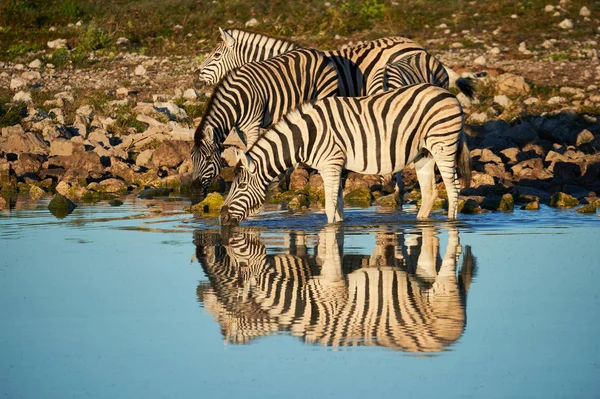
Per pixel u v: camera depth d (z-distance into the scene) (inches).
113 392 634.8
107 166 1867.6
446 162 1272.1
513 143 1886.1
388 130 1238.9
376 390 634.8
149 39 3213.6
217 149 1450.5
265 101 1485.0
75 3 3565.5
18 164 1815.9
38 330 775.7
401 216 1353.3
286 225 1279.5
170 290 908.0
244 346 730.8
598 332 759.7
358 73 1617.9
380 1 3582.7
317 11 3469.5
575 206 1428.4
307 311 826.8
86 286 925.2
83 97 2365.9
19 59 2952.8
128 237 1194.6
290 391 633.6
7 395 633.0
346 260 1038.4
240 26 3304.6
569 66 2674.7
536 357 699.4
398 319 800.9
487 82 2423.7
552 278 943.7
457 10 3501.5
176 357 706.2
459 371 671.8
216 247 1122.7
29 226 1288.1
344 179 1697.8
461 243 1135.0
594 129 1969.7
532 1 3560.5
